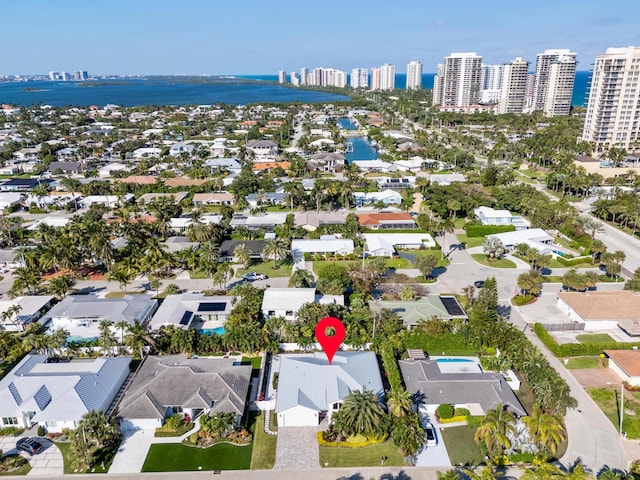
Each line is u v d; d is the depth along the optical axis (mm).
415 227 165125
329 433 73688
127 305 105375
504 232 161375
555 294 122000
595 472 67125
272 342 93875
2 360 92562
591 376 89375
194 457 69625
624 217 170500
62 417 74188
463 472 66938
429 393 79562
